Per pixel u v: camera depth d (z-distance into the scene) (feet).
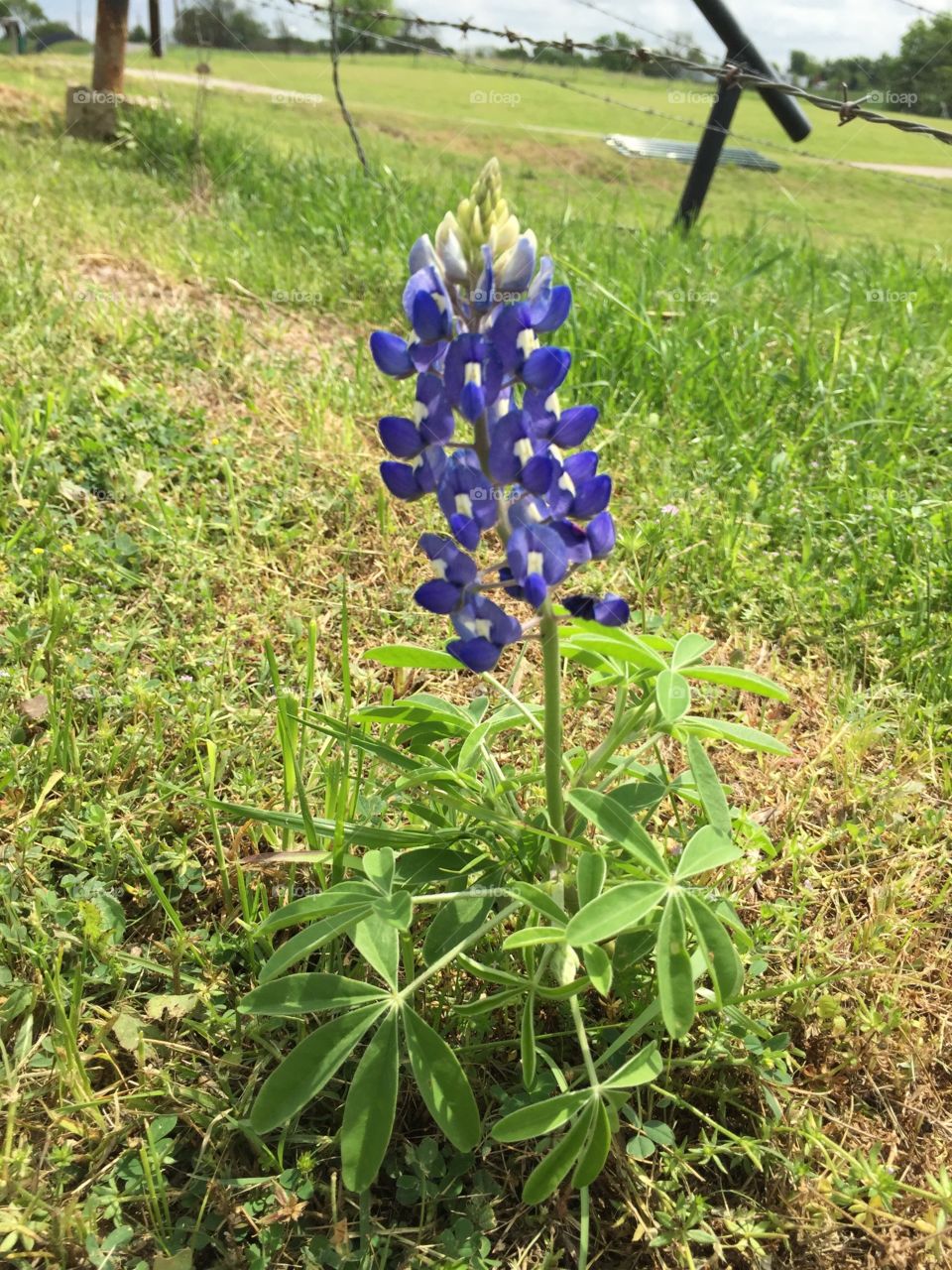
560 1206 0.75
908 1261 0.73
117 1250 0.71
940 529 1.49
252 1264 0.69
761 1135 0.78
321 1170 0.76
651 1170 0.77
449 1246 0.71
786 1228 0.74
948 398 1.93
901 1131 0.81
